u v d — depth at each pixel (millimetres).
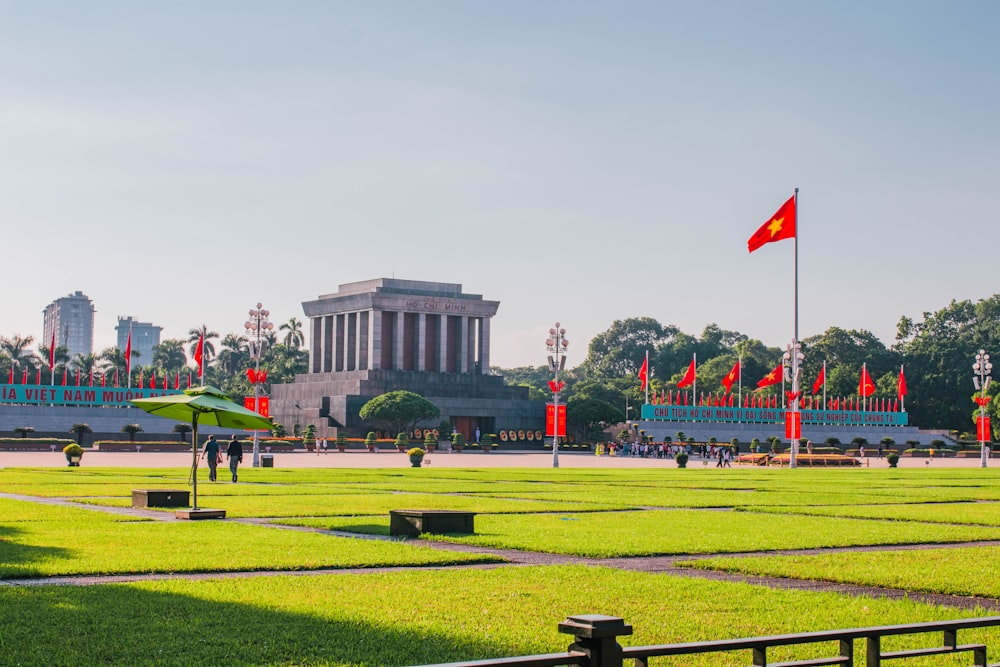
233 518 38500
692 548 30453
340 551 28438
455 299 196625
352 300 194500
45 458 101750
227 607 20469
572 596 22000
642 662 11164
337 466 94812
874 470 102250
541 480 70438
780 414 184875
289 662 16578
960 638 18984
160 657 16750
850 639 12492
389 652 17156
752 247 97750
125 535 31781
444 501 48062
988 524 39875
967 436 199625
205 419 42125
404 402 159500
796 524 38656
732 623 19609
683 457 105062
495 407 185750
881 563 27750
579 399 174250
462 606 20844
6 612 19719
